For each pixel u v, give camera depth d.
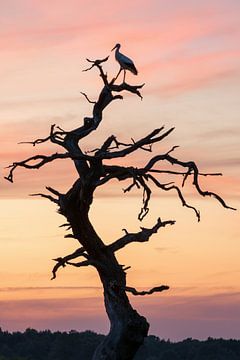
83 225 55.00
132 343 55.56
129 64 52.97
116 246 55.91
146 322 55.88
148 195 54.53
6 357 154.25
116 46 53.47
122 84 53.44
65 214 54.75
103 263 55.69
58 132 54.06
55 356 144.75
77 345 143.00
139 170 54.12
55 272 55.62
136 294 55.47
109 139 53.78
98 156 52.94
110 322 55.97
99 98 54.09
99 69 53.31
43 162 53.69
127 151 53.59
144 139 53.88
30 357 155.12
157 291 55.31
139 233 56.00
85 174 53.59
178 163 54.84
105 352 55.47
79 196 54.03
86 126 54.41
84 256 55.88
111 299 55.78
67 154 53.09
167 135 54.25
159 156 54.62
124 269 56.19
